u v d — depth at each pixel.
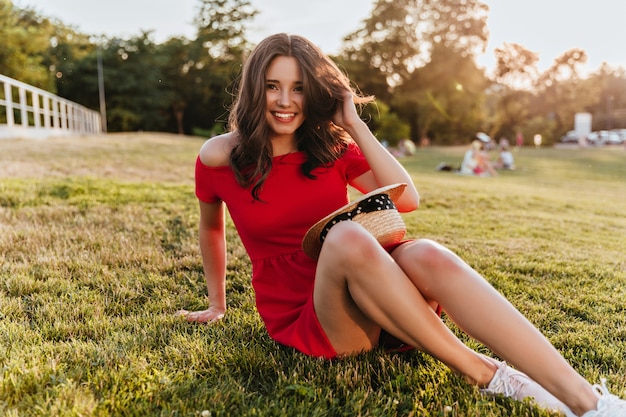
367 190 2.29
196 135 46.62
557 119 60.72
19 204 5.38
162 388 1.80
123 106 43.91
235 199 2.21
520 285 3.45
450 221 6.24
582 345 2.45
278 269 2.22
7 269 3.26
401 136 39.91
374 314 1.81
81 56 41.69
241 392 1.81
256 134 2.05
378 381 1.97
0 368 1.86
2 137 14.46
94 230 4.43
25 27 36.41
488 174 16.97
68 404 1.65
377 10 50.25
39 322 2.47
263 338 2.34
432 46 51.06
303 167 2.13
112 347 2.13
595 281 3.62
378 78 50.97
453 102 49.97
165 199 6.25
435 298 1.82
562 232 6.04
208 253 2.60
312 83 2.05
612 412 1.61
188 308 2.81
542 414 1.69
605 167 22.16
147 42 43.84
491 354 2.32
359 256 1.75
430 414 1.74
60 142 14.70
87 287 3.00
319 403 1.75
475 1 49.94
